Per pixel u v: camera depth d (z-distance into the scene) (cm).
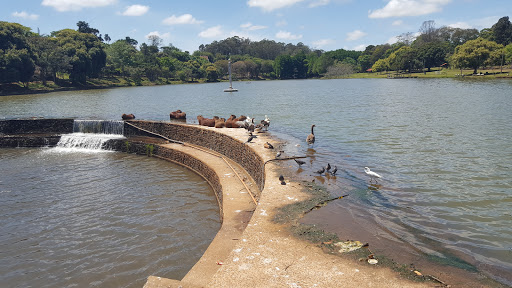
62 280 1425
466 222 1320
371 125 3525
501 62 12288
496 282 903
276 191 1588
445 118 3706
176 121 4356
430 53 16188
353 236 1148
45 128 4344
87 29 19438
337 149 2511
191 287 940
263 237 1120
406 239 1156
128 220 1966
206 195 2344
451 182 1767
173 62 19962
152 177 2775
